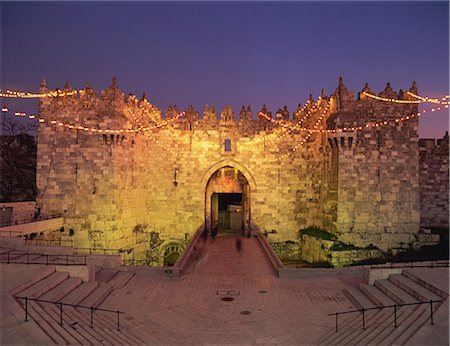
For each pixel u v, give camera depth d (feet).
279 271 94.73
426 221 150.51
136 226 143.43
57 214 132.05
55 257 97.14
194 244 127.95
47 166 133.49
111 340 55.57
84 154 132.26
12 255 95.20
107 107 132.46
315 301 77.10
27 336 50.52
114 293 80.84
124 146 135.23
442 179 149.89
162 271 95.30
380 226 129.18
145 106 152.25
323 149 144.66
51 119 134.41
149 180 154.51
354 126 130.11
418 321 56.13
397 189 130.11
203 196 153.69
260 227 153.48
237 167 154.61
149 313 69.97
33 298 64.95
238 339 58.85
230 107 156.76
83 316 63.72
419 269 79.87
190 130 155.33
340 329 61.41
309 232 146.51
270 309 72.33
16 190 159.43
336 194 131.54
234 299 78.23
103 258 98.07
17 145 161.58
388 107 131.95
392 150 131.03
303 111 156.04
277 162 155.12
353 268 96.48
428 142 151.53
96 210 130.52
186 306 73.97
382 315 63.36
